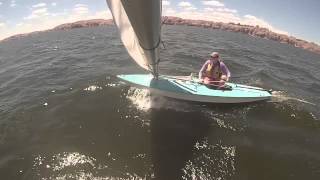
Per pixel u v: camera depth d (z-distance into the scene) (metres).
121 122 4.52
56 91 5.99
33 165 3.58
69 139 4.09
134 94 5.56
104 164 3.54
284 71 9.53
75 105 5.17
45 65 8.88
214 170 3.48
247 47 15.82
